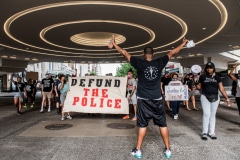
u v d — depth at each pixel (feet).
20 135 20.83
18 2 35.01
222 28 52.65
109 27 52.44
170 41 68.03
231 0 34.50
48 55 102.12
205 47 85.81
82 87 31.24
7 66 119.44
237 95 26.25
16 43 70.59
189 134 21.04
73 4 36.65
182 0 34.37
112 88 31.01
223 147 16.66
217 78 19.29
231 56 128.98
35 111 40.29
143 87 14.33
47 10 39.32
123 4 37.09
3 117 33.04
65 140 18.94
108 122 27.71
